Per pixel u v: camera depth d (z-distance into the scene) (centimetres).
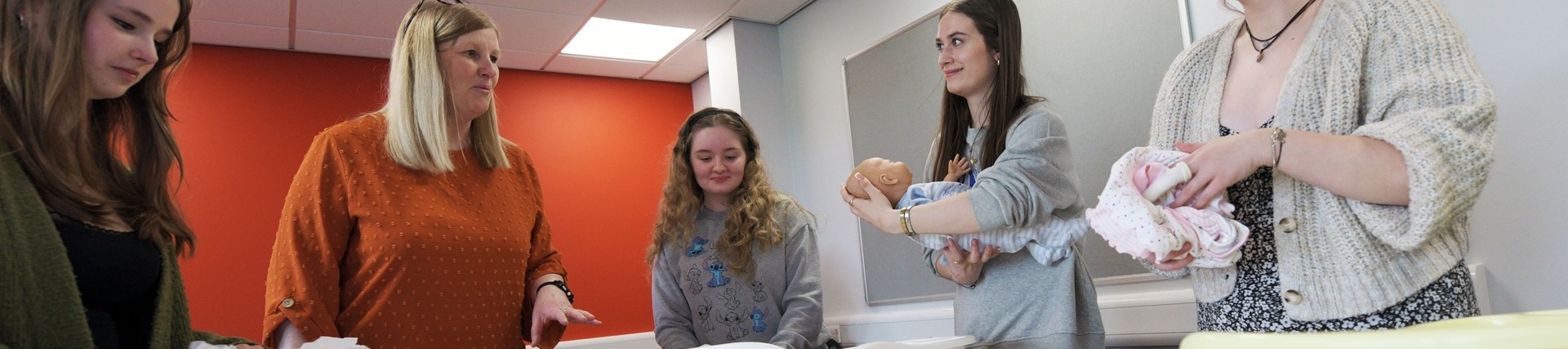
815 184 445
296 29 433
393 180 163
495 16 435
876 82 397
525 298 185
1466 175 90
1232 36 126
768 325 196
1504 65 200
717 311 198
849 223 422
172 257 126
